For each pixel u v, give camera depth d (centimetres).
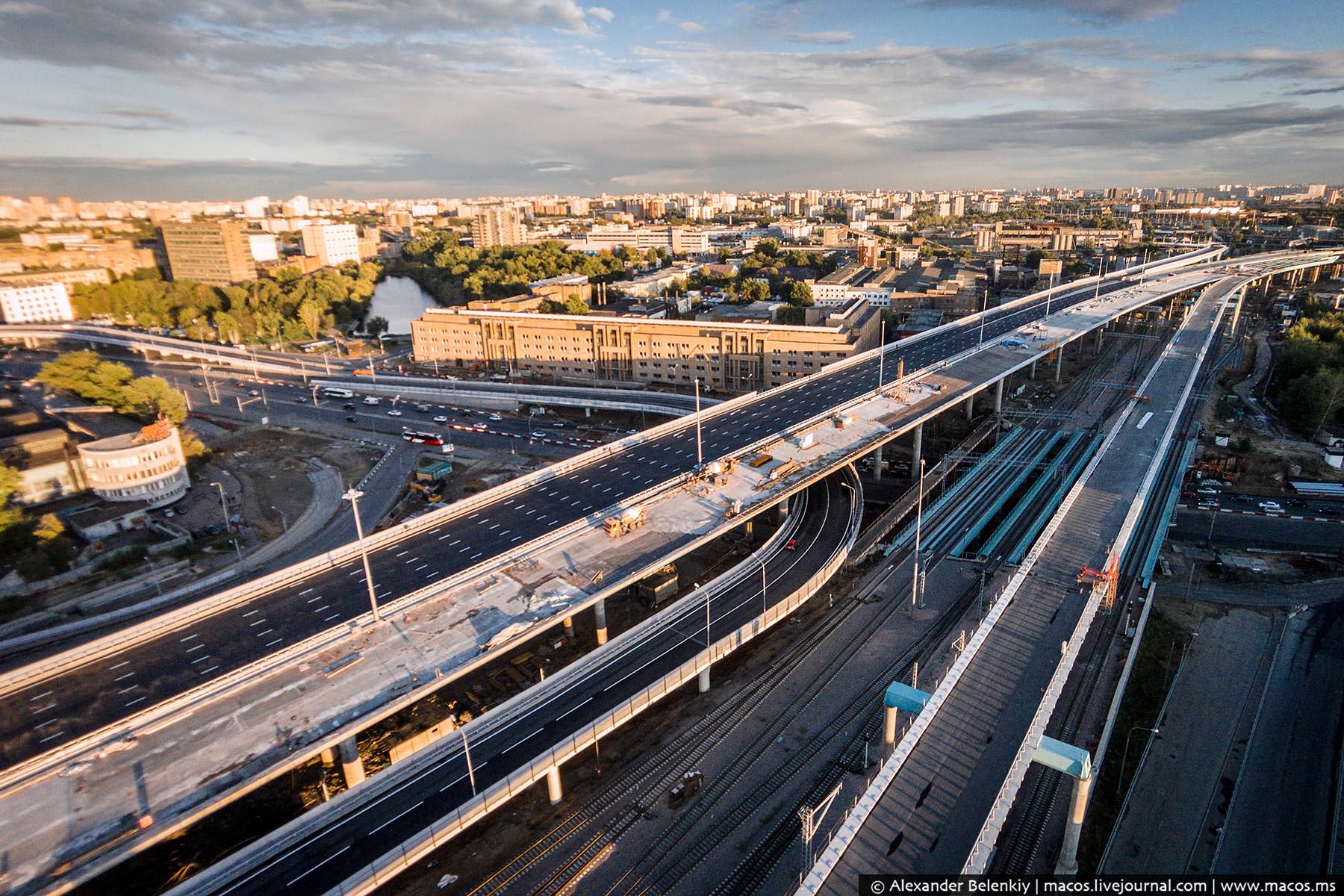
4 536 12006
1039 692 7081
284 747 6241
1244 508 14112
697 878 6656
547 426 19438
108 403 18912
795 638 10188
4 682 7169
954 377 17762
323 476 16362
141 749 6250
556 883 6638
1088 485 12031
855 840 5488
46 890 4912
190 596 11431
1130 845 7056
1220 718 8744
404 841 6222
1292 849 7050
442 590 8688
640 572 8988
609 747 8375
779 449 13062
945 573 11725
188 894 5728
